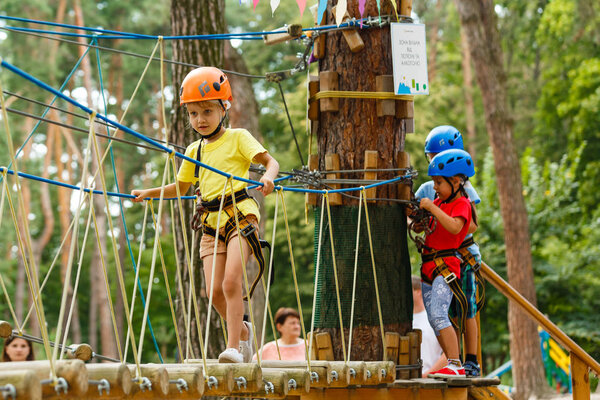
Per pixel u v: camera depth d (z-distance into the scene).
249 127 23.30
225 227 7.78
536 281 32.72
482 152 52.72
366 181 9.21
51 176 68.75
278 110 52.72
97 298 56.72
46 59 58.97
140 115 66.44
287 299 48.50
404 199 9.44
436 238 9.41
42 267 64.94
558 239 34.50
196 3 13.75
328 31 9.55
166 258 53.22
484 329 35.38
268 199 47.75
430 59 57.03
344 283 9.21
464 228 9.29
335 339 9.21
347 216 9.27
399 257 9.40
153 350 53.84
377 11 9.43
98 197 57.16
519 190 27.77
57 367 5.18
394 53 9.25
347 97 9.34
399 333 9.27
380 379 8.14
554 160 47.44
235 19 57.03
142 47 62.62
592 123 44.59
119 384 5.51
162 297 53.22
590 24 41.53
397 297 9.30
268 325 45.69
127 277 55.50
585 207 41.06
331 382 7.81
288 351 13.25
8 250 63.47
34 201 66.19
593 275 32.53
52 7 61.75
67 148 63.75
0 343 39.34
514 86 51.53
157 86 64.88
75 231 5.66
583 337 31.45
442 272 9.27
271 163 7.69
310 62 9.98
